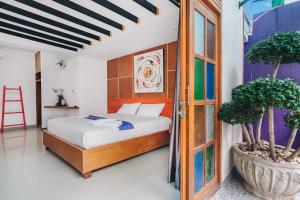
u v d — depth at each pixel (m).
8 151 3.31
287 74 2.54
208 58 1.76
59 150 2.79
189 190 1.47
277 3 2.64
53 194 1.87
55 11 2.82
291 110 1.43
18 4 2.69
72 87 5.62
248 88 1.54
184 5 1.44
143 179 2.22
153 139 3.24
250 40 2.91
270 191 1.69
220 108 1.95
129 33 3.53
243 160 1.82
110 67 5.80
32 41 4.42
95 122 2.88
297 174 1.51
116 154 2.59
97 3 2.51
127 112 4.55
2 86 5.29
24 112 5.73
